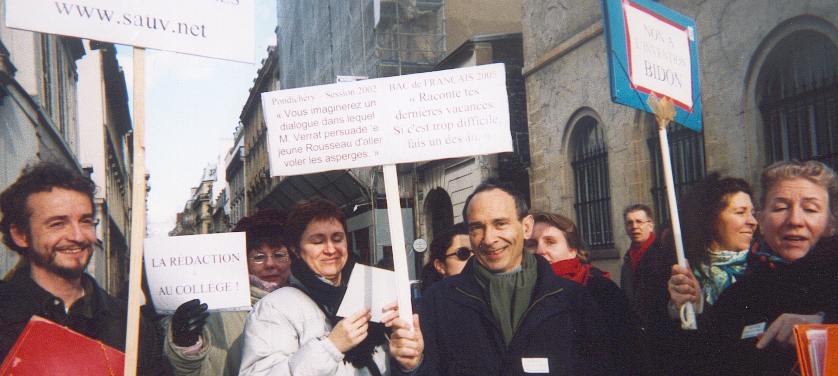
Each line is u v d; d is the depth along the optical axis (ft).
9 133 29.19
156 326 9.72
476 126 8.94
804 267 7.73
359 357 8.25
